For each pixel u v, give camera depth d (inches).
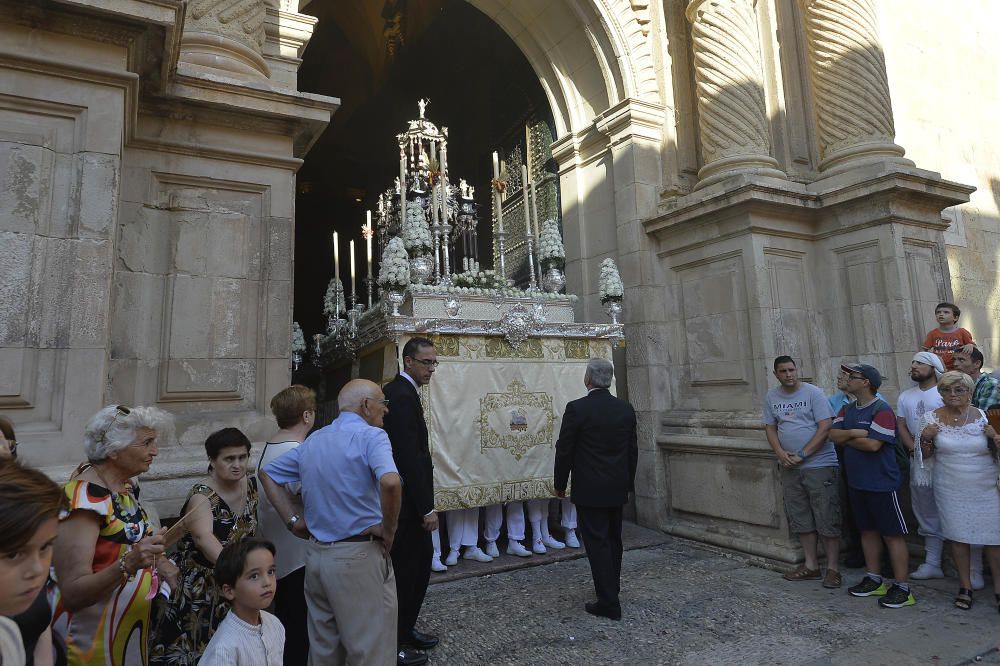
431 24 454.3
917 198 225.6
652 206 270.1
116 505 78.2
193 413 149.9
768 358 219.5
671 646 134.5
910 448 182.4
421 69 515.8
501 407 206.2
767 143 252.5
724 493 220.1
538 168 338.0
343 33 601.3
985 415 156.3
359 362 241.9
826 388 232.2
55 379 115.3
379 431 96.4
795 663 124.6
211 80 152.7
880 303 222.1
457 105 478.3
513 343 212.5
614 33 275.7
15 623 40.3
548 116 331.3
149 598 81.0
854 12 258.8
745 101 251.1
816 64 267.7
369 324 215.9
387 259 195.6
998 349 339.6
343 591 89.5
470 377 202.1
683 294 257.3
